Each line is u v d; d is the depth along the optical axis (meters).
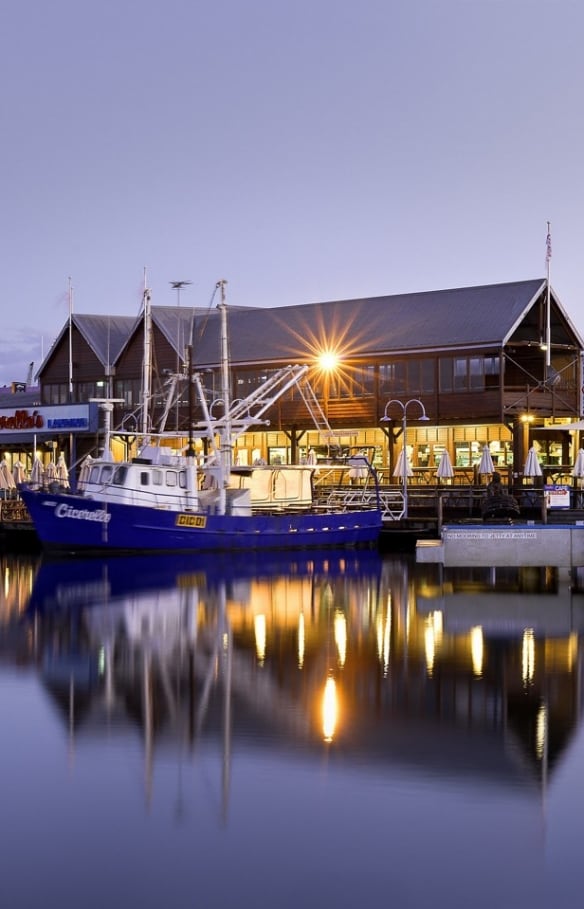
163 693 24.66
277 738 20.98
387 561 51.97
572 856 15.77
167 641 31.11
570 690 24.61
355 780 18.55
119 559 51.62
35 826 16.92
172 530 52.72
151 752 20.19
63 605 38.06
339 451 62.34
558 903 14.60
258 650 29.62
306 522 55.66
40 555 54.66
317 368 67.69
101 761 19.78
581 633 31.69
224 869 15.54
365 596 39.88
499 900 14.66
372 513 57.75
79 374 80.06
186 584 43.56
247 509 55.72
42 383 82.38
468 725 21.77
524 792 17.97
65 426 75.19
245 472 57.94
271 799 17.86
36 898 14.84
